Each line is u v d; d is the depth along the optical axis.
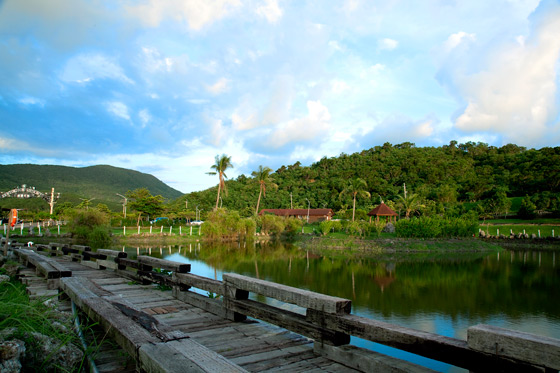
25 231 47.81
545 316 14.81
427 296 18.33
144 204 68.19
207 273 23.97
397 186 109.19
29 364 2.45
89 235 44.59
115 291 6.34
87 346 3.35
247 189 107.75
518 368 2.06
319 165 143.38
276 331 4.14
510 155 120.44
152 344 2.21
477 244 45.56
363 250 42.47
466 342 2.39
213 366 1.86
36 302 3.33
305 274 24.69
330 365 3.13
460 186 97.62
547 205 70.06
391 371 2.72
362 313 15.09
